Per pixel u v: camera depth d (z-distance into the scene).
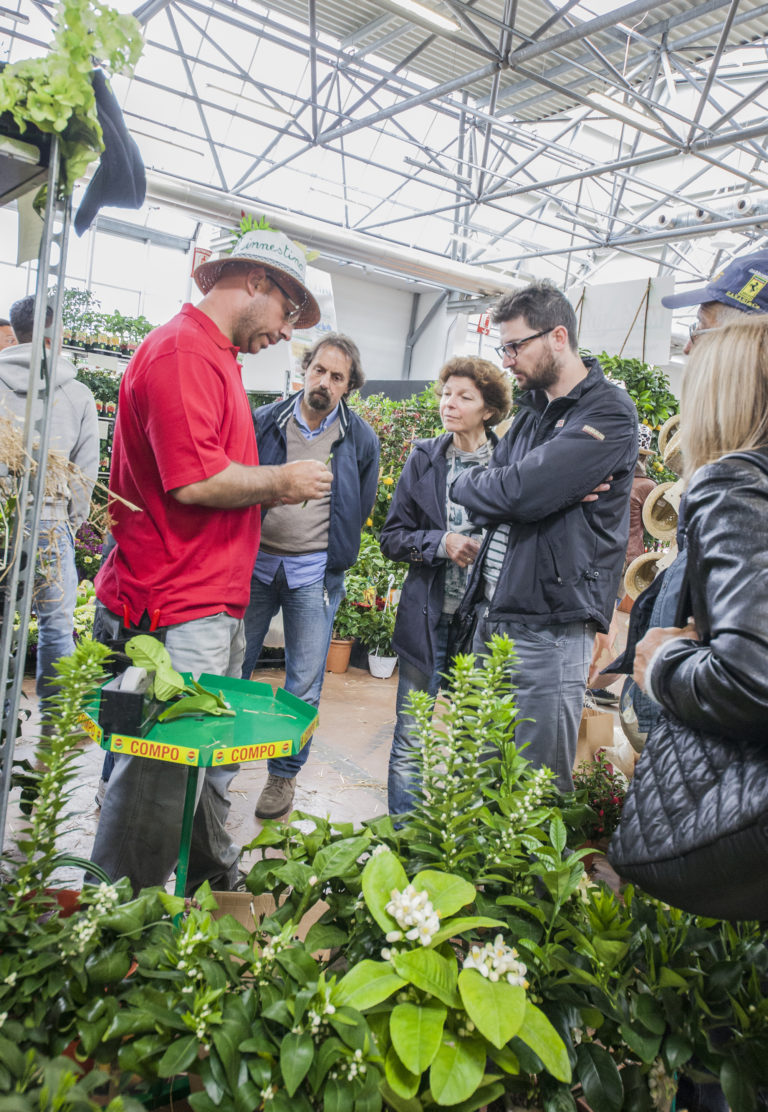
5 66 1.23
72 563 3.58
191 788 1.63
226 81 12.40
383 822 1.72
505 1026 1.16
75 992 1.27
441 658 2.99
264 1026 1.25
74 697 1.46
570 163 12.08
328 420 3.49
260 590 3.39
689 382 1.48
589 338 7.79
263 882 1.56
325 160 14.23
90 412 3.58
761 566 1.18
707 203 12.65
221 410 2.02
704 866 1.23
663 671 1.33
